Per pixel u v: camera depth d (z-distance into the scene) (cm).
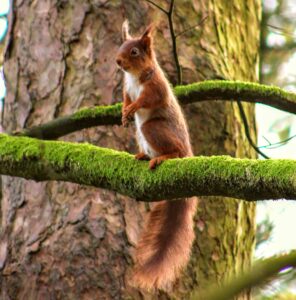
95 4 1184
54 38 1199
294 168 593
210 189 650
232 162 637
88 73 1166
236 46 1263
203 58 1188
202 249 1125
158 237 843
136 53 873
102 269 1072
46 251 1100
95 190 1102
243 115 1048
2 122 1234
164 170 679
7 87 1236
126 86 888
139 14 1180
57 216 1111
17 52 1230
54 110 1168
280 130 1577
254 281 356
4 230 1155
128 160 721
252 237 1234
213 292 360
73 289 1073
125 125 830
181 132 849
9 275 1118
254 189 615
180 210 857
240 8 1291
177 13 1197
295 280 363
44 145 793
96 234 1083
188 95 1019
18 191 1155
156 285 816
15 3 1252
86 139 1130
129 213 1096
